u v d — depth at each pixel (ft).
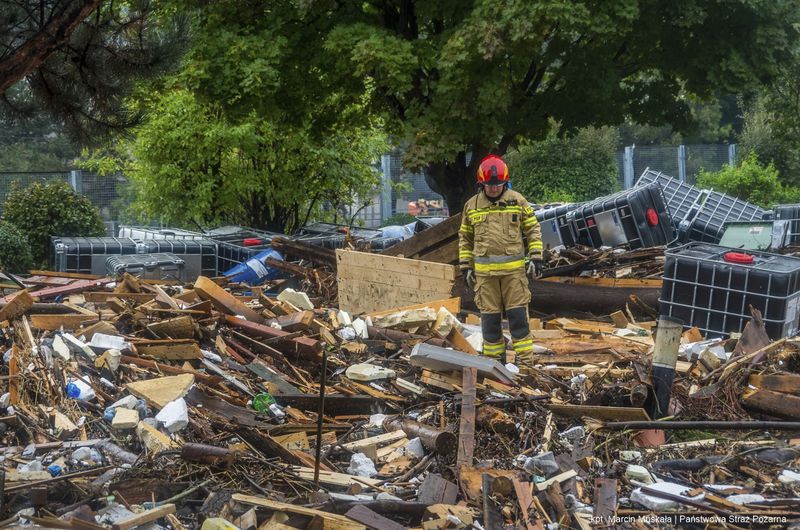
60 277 37.52
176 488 16.83
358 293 33.99
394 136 56.85
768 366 24.25
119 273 43.70
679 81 62.54
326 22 50.96
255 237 53.01
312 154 67.26
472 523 16.17
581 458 19.20
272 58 48.49
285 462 18.83
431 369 23.29
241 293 38.24
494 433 20.44
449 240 38.32
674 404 22.38
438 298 31.81
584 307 36.04
